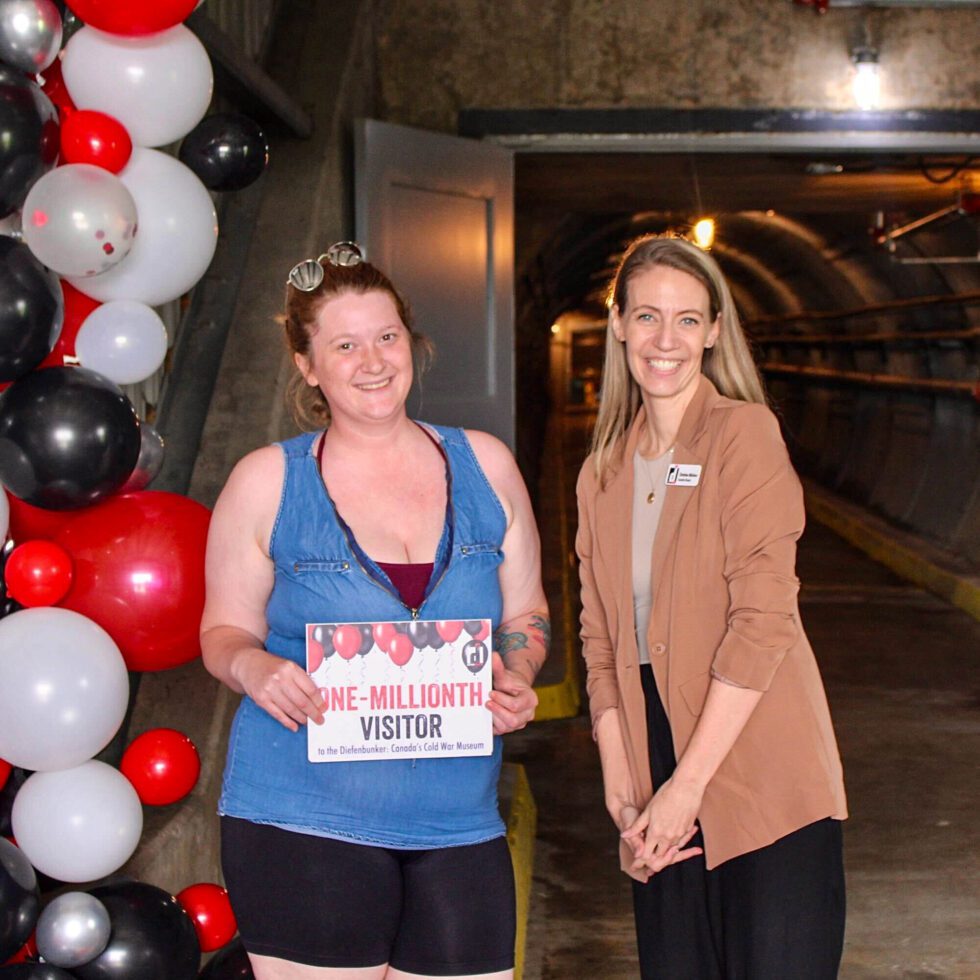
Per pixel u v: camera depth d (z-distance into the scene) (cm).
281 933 217
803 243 1686
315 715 215
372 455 229
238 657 219
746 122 699
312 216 538
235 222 534
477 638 220
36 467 246
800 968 233
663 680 244
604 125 700
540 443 2066
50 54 245
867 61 684
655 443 255
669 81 699
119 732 373
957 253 1261
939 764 636
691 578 242
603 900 474
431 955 221
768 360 2542
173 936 259
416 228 621
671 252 247
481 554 228
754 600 232
